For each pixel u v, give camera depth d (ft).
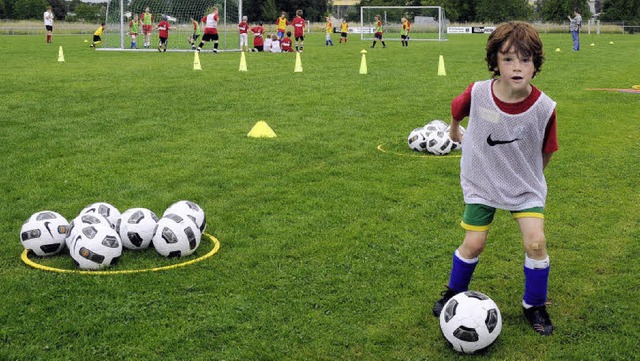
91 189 23.65
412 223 19.90
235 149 30.27
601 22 212.43
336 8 295.89
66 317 13.65
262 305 14.25
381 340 12.75
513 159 12.60
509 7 234.38
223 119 37.93
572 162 28.12
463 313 12.16
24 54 85.61
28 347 12.42
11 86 50.57
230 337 12.87
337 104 43.78
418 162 28.02
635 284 15.43
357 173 26.11
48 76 57.67
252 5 231.91
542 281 12.96
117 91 48.52
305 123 37.04
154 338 12.80
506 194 12.73
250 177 25.38
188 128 35.17
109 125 35.70
